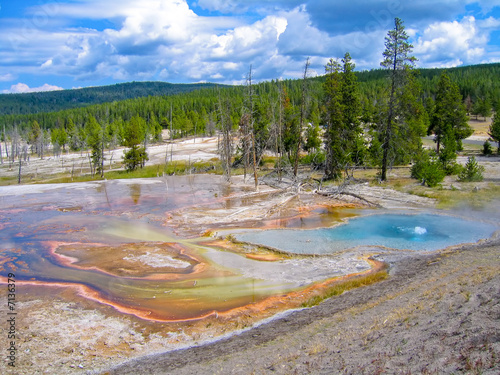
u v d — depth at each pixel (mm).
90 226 26734
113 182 48469
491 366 6398
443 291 11484
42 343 11523
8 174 70250
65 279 17141
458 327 8422
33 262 19391
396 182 38531
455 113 56438
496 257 15555
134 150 65938
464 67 167125
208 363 9664
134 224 27266
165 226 26719
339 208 30688
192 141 105188
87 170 71625
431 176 35281
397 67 36906
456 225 24281
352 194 33031
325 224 25938
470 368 6547
